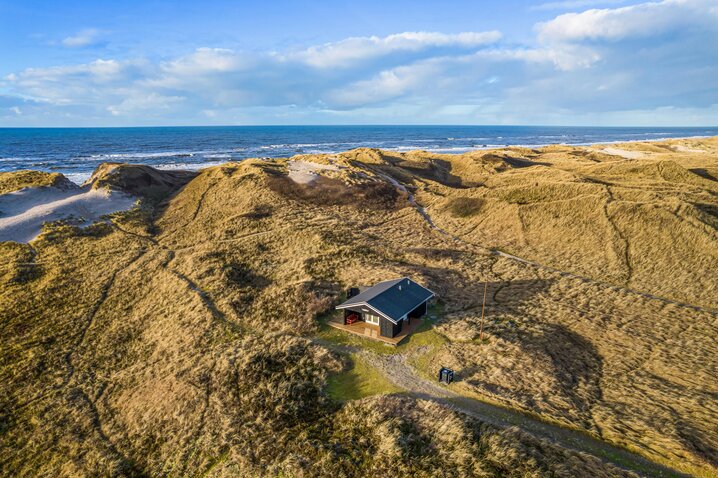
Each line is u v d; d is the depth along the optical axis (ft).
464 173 360.69
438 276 156.76
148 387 103.81
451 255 179.42
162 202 257.96
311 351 104.58
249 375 98.53
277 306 132.57
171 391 98.48
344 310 118.73
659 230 179.83
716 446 67.72
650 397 84.79
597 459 63.52
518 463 63.10
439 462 66.90
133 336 130.11
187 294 145.38
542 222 207.31
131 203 245.45
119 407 100.48
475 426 73.77
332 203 244.42
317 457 72.84
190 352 113.50
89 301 149.69
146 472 79.61
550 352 103.50
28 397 106.22
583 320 122.93
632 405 81.56
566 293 143.43
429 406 80.79
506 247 193.36
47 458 87.97
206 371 102.68
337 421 82.07
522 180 295.89
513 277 158.61
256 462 74.38
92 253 185.57
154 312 140.67
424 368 97.09
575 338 113.19
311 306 128.57
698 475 61.77
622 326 119.75
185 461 78.69
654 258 165.68
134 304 148.56
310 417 84.48
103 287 158.61
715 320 122.42
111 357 121.08
